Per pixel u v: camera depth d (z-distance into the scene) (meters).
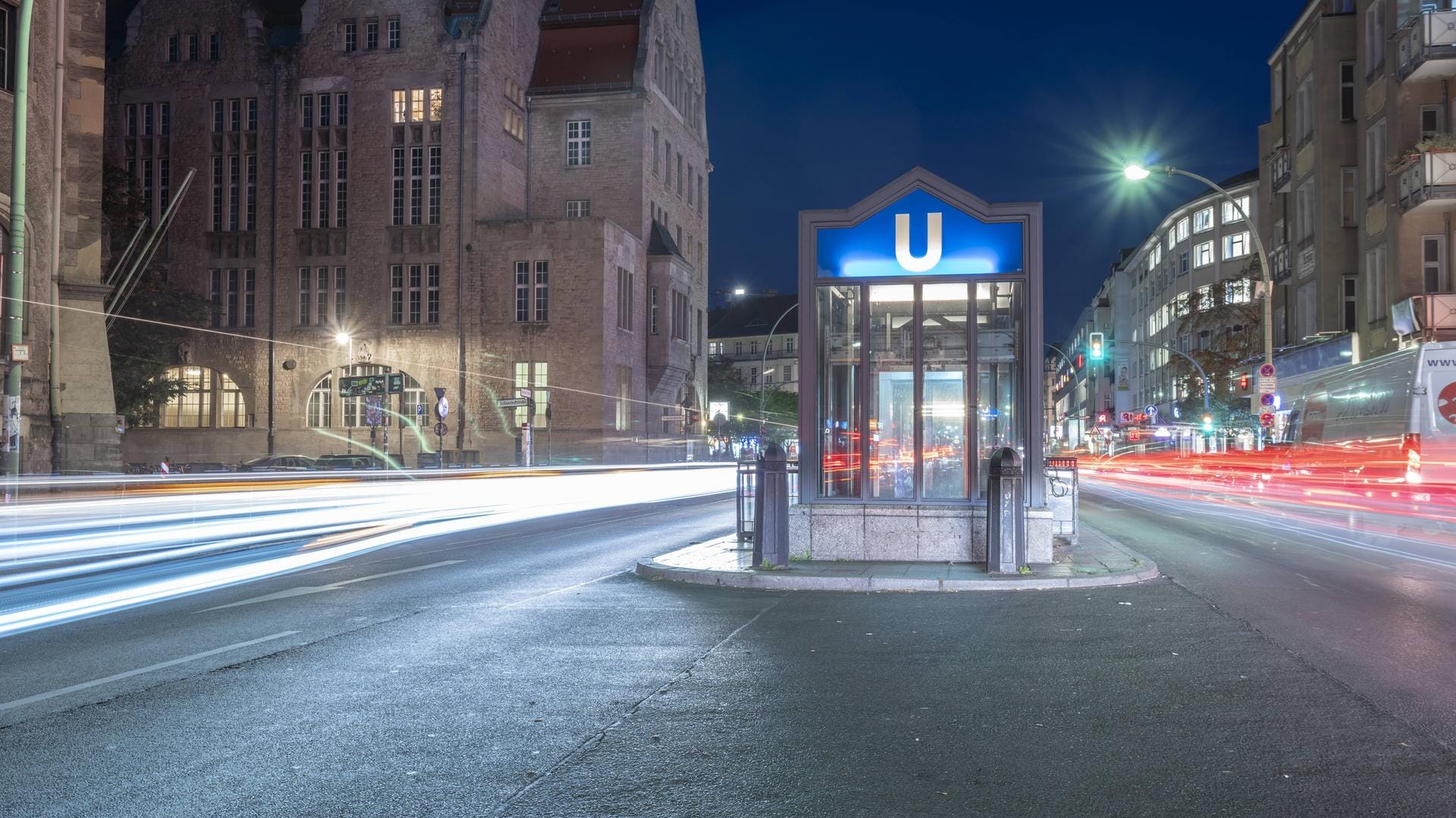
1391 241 32.59
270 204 60.03
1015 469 11.63
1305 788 4.59
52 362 33.12
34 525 19.23
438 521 22.91
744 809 4.40
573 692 6.49
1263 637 8.08
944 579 11.05
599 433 56.69
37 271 32.34
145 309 51.44
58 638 8.51
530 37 64.75
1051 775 4.82
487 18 59.19
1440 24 30.30
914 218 13.09
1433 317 29.80
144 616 9.70
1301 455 30.52
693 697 6.36
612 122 63.41
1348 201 38.44
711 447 78.31
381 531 20.03
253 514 24.08
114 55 62.06
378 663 7.39
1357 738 5.32
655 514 24.98
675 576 12.01
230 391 60.00
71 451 32.91
